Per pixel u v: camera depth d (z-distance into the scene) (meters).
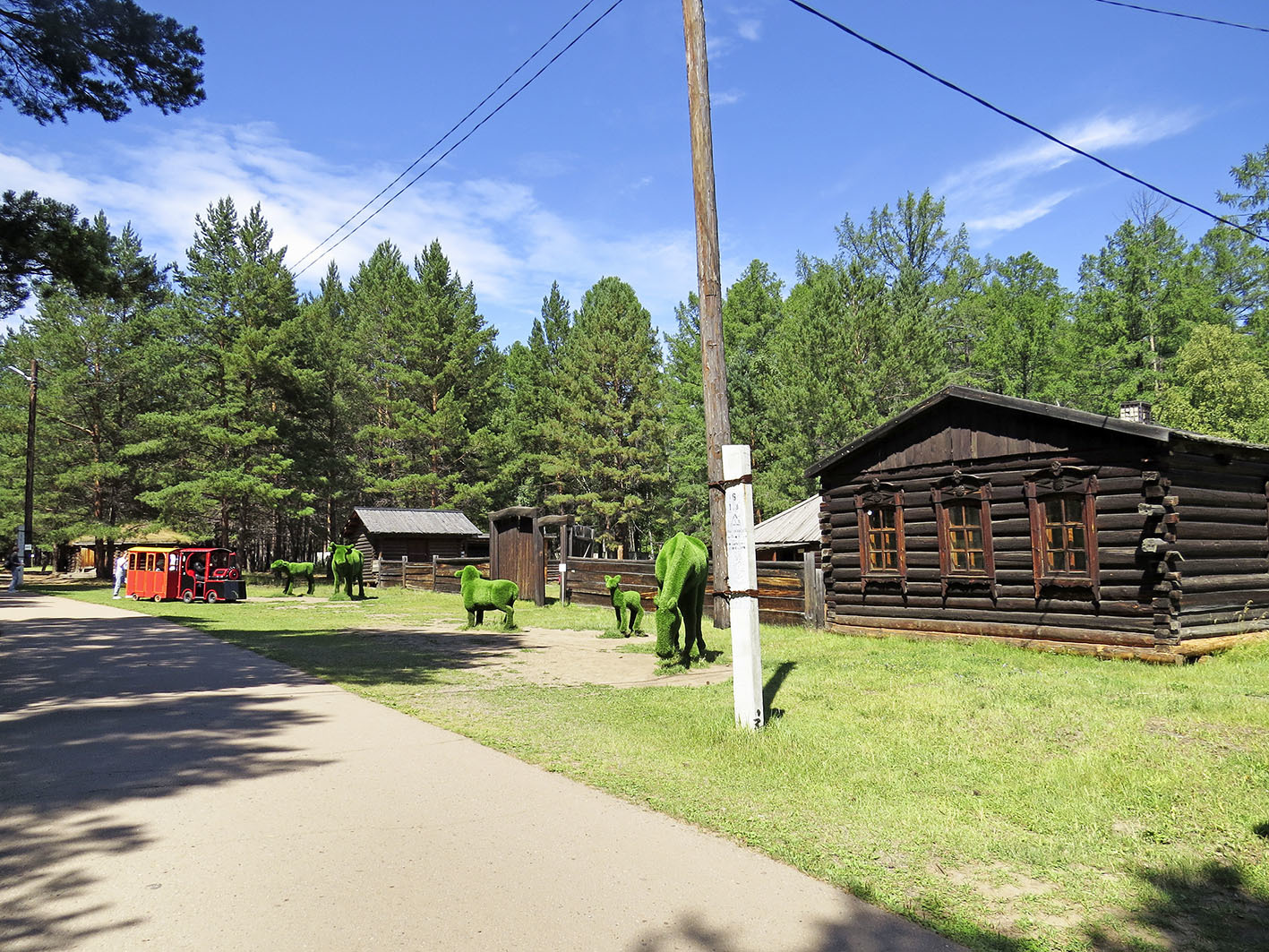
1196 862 4.18
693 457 48.66
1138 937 3.43
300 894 3.76
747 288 54.72
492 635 14.75
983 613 11.91
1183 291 51.59
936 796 5.28
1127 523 10.27
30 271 12.88
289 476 42.41
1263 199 56.03
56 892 3.76
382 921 3.50
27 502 32.59
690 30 11.65
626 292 60.66
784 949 3.29
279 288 41.81
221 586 24.75
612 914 3.59
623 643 13.52
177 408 42.12
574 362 54.34
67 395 39.50
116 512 44.31
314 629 15.91
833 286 40.28
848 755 6.16
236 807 4.97
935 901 3.76
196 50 12.35
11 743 6.50
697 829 4.68
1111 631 10.44
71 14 11.39
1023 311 52.41
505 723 7.33
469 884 3.89
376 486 47.09
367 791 5.32
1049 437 11.16
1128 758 5.89
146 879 3.90
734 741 6.52
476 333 49.72
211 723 7.27
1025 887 3.94
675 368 57.16
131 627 16.02
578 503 52.34
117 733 6.84
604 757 6.21
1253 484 11.88
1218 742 6.19
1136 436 10.13
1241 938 3.43
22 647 12.78
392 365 51.94
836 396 36.00
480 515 51.25
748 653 6.97
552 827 4.69
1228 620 10.91
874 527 13.65
